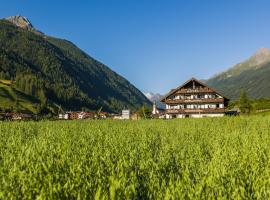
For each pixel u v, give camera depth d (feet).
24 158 26.50
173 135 61.98
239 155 31.45
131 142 43.32
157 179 21.61
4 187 18.60
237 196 17.65
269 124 96.84
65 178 20.84
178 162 29.53
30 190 18.31
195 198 17.01
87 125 92.43
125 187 18.47
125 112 352.08
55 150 30.81
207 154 36.86
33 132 68.03
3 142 44.96
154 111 494.59
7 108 648.38
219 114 315.78
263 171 23.79
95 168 23.88
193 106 326.44
